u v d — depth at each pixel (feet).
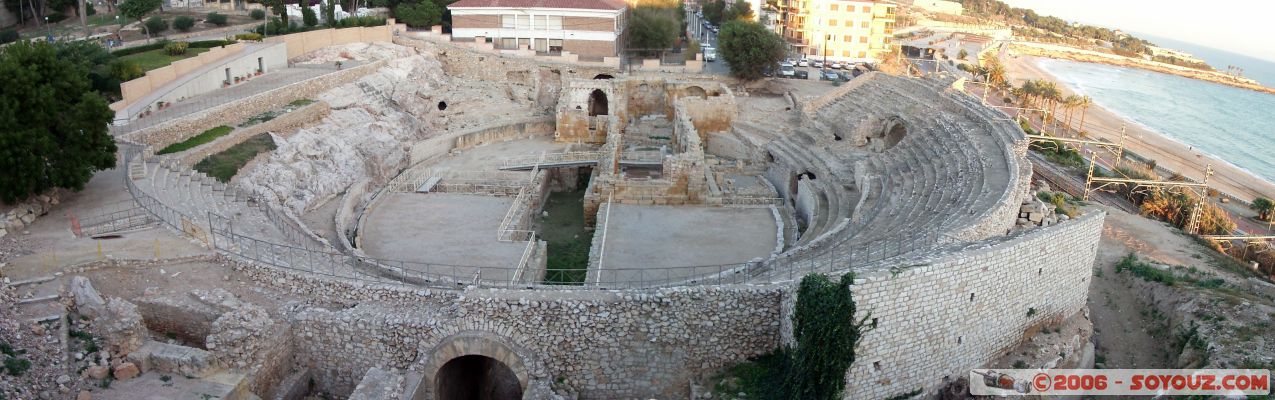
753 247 154.92
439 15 334.65
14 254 104.17
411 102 262.47
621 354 95.76
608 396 96.94
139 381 84.28
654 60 334.24
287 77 229.86
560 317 94.73
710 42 472.44
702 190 188.75
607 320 94.73
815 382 86.12
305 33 269.23
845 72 388.78
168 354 86.53
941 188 148.56
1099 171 250.78
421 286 105.09
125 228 116.16
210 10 380.37
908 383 90.74
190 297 96.53
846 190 181.06
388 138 226.58
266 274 103.86
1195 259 151.53
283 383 94.73
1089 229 107.14
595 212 189.47
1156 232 166.20
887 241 110.22
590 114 299.58
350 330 96.27
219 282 102.73
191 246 110.22
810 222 165.68
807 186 189.37
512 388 112.16
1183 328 109.19
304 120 207.00
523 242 152.76
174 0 391.65
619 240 157.28
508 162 227.61
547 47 324.39
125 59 193.26
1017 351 100.42
